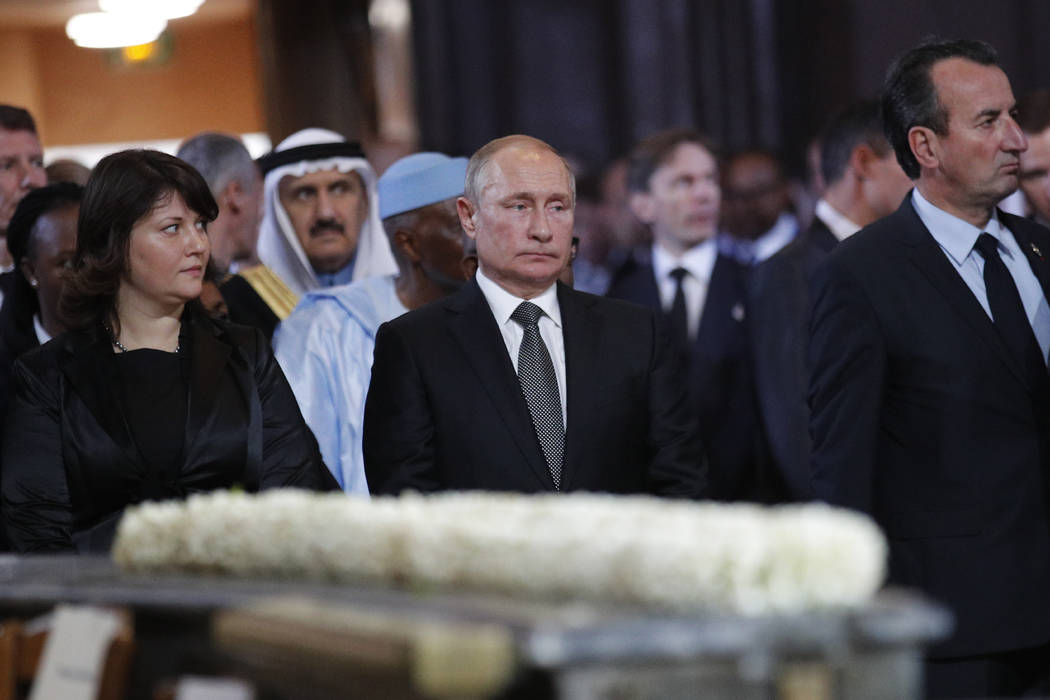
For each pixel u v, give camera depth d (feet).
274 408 27.45
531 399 27.78
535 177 27.81
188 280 26.84
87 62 101.45
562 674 11.95
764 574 12.86
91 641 16.28
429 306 28.99
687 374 47.62
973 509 27.91
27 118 42.68
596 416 27.61
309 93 76.79
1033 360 28.27
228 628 14.61
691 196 49.08
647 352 28.58
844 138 39.47
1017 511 27.89
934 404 28.07
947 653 27.89
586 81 77.41
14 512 26.13
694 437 28.68
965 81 28.40
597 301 29.04
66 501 26.32
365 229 40.01
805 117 74.38
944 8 72.33
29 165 42.50
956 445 27.96
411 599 13.94
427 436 27.76
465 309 28.50
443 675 12.02
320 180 38.65
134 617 16.20
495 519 15.07
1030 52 71.20
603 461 27.53
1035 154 41.14
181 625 15.64
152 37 90.63
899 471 28.45
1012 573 27.78
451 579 14.30
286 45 76.64
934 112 28.55
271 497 17.81
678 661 12.35
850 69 73.51
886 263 28.71
